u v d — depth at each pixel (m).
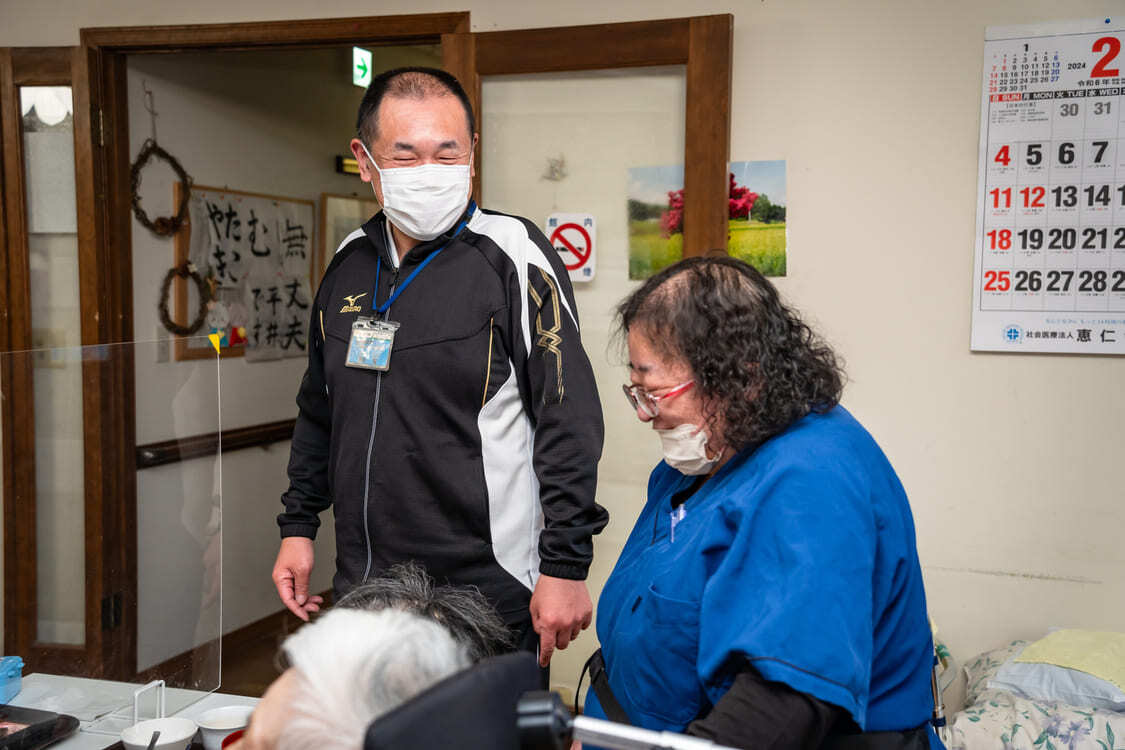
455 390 1.71
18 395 1.40
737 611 0.98
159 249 3.46
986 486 2.53
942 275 2.52
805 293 2.62
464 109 1.79
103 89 3.14
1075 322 2.43
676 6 2.65
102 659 1.48
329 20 2.91
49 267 3.22
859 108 2.54
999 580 2.54
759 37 2.60
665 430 1.12
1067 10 2.38
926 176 2.51
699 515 1.11
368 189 4.82
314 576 4.08
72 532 1.45
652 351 1.08
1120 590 2.45
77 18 3.11
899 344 2.56
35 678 1.46
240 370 3.86
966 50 2.45
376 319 1.77
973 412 2.53
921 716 1.10
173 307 3.52
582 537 1.69
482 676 0.68
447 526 1.73
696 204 2.58
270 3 2.96
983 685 2.30
